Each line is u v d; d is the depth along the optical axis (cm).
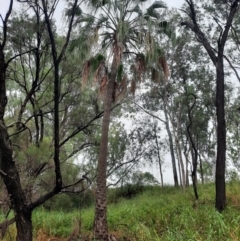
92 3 959
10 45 881
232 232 695
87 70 1074
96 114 1255
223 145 1030
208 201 1164
